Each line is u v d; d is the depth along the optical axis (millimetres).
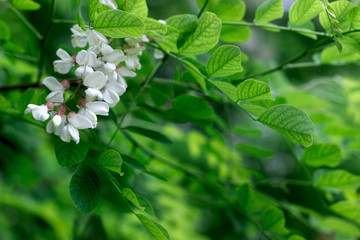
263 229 698
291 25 654
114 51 560
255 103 633
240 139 1258
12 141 976
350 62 764
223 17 695
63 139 560
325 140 893
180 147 1669
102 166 580
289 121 552
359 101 960
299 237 672
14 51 752
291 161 2143
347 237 827
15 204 1137
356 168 1323
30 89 657
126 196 565
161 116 726
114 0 572
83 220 766
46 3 1327
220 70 591
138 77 727
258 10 660
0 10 1067
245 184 735
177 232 1084
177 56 616
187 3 2174
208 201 978
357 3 599
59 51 570
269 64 990
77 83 608
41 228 1215
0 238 1126
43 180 1340
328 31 635
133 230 1063
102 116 660
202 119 708
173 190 1029
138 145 789
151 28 556
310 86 946
